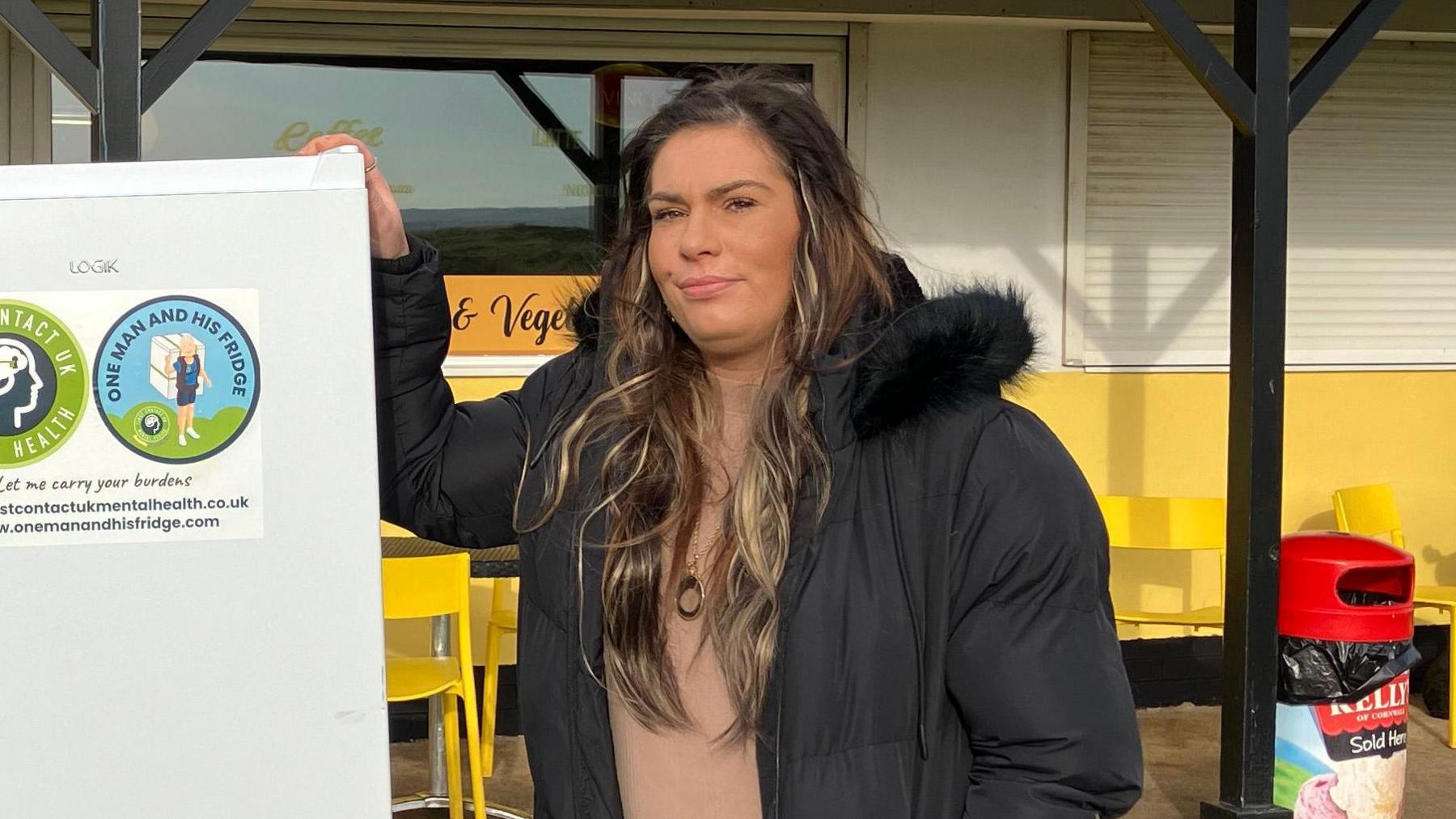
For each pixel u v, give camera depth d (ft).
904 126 17.35
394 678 12.75
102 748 4.72
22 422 4.67
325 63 16.31
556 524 5.39
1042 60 17.56
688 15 16.51
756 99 5.27
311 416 4.79
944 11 16.55
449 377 16.78
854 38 17.12
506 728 17.10
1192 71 11.64
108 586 4.72
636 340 5.52
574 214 16.97
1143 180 17.98
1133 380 18.17
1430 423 18.99
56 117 16.03
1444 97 18.69
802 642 4.91
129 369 4.71
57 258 4.68
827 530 5.02
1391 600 12.66
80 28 15.93
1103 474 18.19
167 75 8.45
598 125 16.90
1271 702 12.00
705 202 5.18
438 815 14.08
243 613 4.77
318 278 4.79
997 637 4.89
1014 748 4.89
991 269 17.65
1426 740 16.99
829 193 5.28
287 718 4.80
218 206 4.76
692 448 5.30
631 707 5.13
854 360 5.07
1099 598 5.01
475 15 16.37
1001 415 5.13
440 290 5.72
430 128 16.61
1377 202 18.67
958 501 5.00
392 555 14.06
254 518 4.77
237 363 4.76
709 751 5.10
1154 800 15.01
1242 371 11.98
